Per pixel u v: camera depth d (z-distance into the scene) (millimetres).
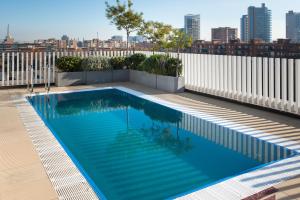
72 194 3787
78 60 13688
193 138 6445
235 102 9461
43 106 9688
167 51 13773
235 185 3910
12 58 12750
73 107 9680
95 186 4121
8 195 3740
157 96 10633
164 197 3889
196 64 11109
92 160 5234
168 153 5566
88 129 7211
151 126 7477
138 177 4523
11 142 5777
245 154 5367
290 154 5133
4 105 9172
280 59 7848
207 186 3934
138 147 5926
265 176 4148
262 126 6770
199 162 5109
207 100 9914
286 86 7746
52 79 13656
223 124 6965
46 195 3748
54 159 4938
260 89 8500
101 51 15078
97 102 10492
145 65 13195
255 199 3525
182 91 11508
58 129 7199
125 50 15773
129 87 12719
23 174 4352
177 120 7961
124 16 17484
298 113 7445
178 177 4508
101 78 13969
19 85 13023
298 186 3814
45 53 13375
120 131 7059
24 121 7328
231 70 9523
